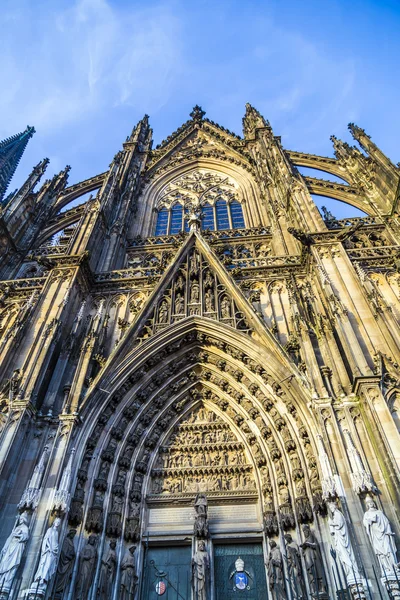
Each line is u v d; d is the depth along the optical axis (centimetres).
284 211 3531
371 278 2673
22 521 1625
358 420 1808
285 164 3884
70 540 1722
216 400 2441
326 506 1684
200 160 5150
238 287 2650
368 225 3319
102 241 3400
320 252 2667
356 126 4291
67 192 4616
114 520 1897
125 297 2847
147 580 1875
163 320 2589
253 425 2259
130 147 5172
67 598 1596
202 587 1748
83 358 2270
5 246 3453
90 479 1955
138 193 4588
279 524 1866
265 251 3353
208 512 2050
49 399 2078
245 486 2119
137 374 2348
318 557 1631
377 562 1427
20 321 2461
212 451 2283
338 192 4050
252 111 5734
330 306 2259
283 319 2545
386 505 1540
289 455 1991
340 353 2081
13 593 1466
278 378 2159
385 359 1906
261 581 1845
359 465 1631
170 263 2902
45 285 2691
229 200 4456
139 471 2147
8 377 2198
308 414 1978
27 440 1905
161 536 1964
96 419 2086
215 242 3366
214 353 2491
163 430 2356
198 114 6019
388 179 3491
